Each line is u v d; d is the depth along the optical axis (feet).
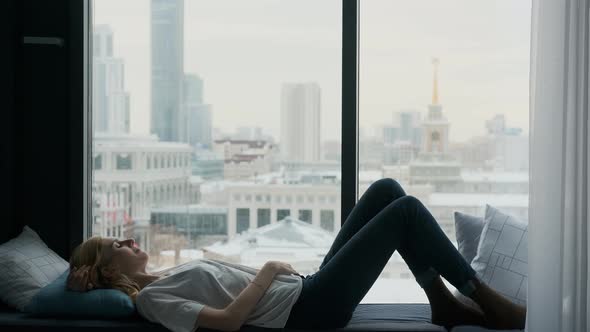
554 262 7.85
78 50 10.16
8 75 9.71
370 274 7.95
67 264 9.59
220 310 7.67
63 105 10.24
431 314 8.47
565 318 7.79
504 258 8.68
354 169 10.16
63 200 10.27
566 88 7.82
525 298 8.48
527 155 10.09
